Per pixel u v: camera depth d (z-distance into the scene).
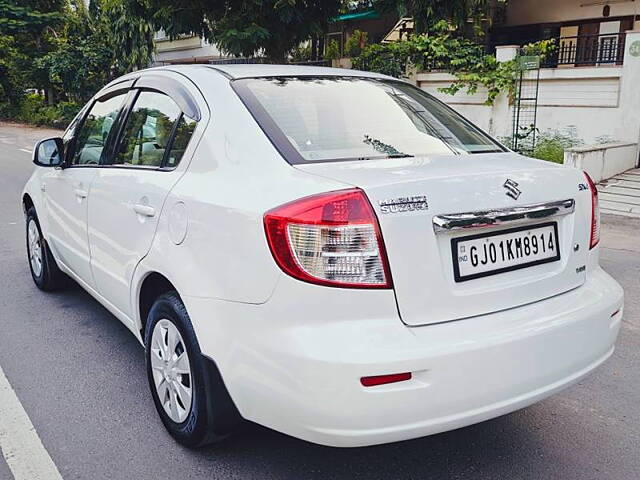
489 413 2.30
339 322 2.16
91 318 4.58
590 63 11.93
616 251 6.61
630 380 3.64
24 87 32.34
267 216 2.27
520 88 11.98
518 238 2.52
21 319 4.56
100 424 3.11
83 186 3.88
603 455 2.88
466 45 13.09
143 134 3.39
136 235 3.12
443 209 2.29
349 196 2.18
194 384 2.67
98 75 27.19
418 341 2.18
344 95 3.10
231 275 2.39
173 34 11.73
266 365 2.26
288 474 2.71
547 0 15.51
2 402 3.33
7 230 7.51
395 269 2.19
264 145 2.60
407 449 2.91
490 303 2.41
